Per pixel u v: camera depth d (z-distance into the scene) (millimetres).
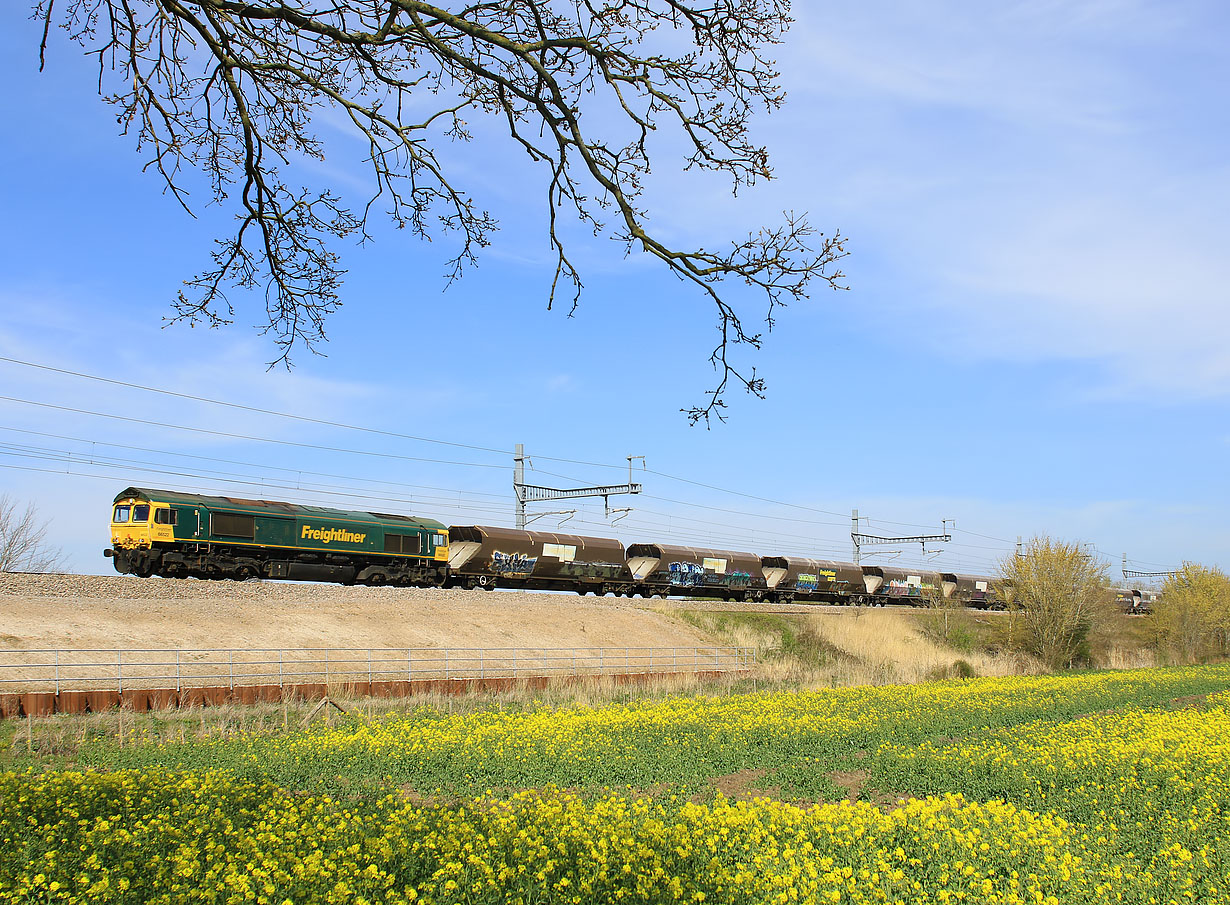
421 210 9227
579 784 15977
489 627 39344
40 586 30016
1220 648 65750
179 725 21938
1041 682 35531
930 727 22766
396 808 12805
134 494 33938
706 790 15531
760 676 38594
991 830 11531
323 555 38219
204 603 32688
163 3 7273
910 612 60438
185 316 8828
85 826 10594
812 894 8922
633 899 8477
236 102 7738
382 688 28078
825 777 16484
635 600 49562
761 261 7859
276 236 8570
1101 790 14820
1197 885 9711
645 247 7914
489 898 8289
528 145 8398
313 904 8055
